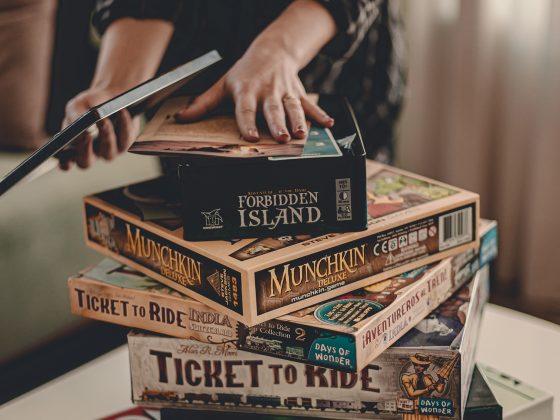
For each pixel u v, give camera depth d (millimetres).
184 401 768
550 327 946
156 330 760
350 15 967
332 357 660
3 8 1591
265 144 703
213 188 678
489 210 1982
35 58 1601
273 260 649
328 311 680
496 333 935
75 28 1653
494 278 2012
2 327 1343
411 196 788
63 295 1440
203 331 730
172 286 738
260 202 683
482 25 1815
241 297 650
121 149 868
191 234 692
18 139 1611
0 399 1438
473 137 1903
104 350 1615
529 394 767
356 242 701
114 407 825
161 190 838
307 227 695
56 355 1597
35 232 1396
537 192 1812
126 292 761
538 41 1772
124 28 1054
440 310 764
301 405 730
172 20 1062
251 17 1120
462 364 695
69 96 1665
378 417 713
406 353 688
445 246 771
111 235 796
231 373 740
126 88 975
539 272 1864
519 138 1868
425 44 1979
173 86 748
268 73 835
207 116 792
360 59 1222
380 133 1307
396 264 738
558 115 1734
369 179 846
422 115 2045
